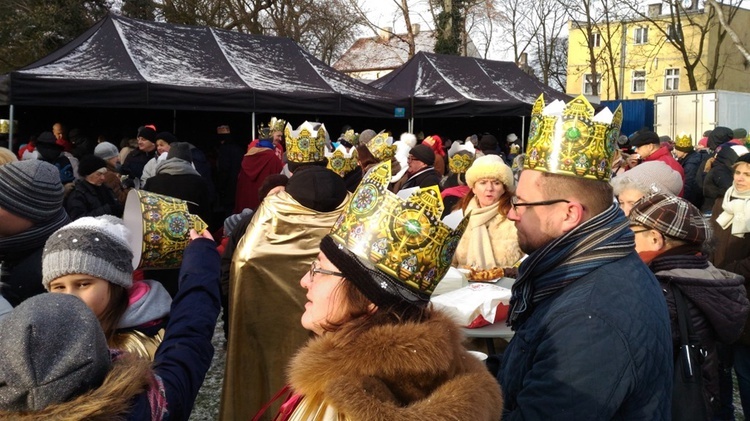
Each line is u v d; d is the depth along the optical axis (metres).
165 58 10.27
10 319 1.24
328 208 3.50
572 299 1.64
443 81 14.07
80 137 10.34
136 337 1.96
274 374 3.44
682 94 20.33
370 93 11.76
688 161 9.84
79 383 1.25
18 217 2.24
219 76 10.35
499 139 18.03
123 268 1.91
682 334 2.33
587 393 1.52
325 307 1.40
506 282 3.58
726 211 4.13
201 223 2.20
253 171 8.31
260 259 3.42
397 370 1.25
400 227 1.37
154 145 9.02
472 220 3.91
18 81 8.35
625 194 3.00
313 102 10.64
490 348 3.15
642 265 1.75
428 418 1.18
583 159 1.77
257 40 11.95
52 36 19.31
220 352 5.36
